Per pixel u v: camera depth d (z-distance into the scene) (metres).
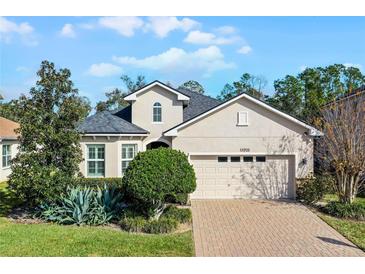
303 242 12.30
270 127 20.27
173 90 24.36
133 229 13.73
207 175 20.55
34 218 16.25
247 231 13.68
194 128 20.45
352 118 17.22
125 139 23.05
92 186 20.84
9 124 33.97
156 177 14.12
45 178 15.48
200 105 27.95
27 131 15.77
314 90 47.62
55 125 16.14
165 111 24.55
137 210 15.59
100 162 22.70
